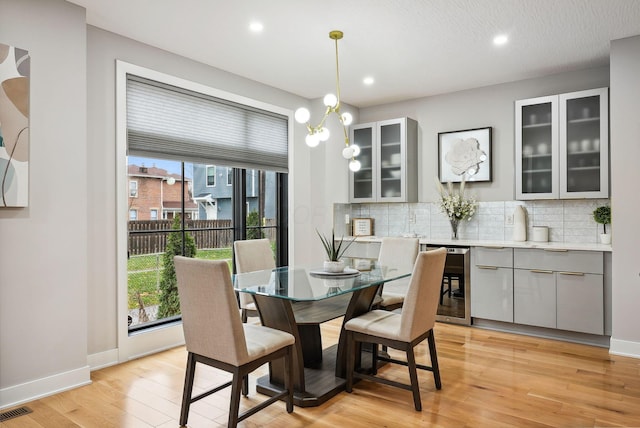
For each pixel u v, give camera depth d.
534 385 2.79
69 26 2.79
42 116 2.66
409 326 2.43
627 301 3.34
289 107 4.90
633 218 3.31
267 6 2.84
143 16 2.99
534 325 3.88
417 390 2.43
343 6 2.84
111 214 3.21
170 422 2.32
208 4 2.81
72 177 2.81
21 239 2.57
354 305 2.74
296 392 2.58
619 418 2.32
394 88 4.72
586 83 4.07
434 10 2.90
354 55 3.73
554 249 3.76
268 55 3.73
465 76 4.30
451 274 4.35
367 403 2.54
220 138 4.10
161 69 3.58
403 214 5.23
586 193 3.84
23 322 2.57
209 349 2.17
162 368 3.14
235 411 2.08
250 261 3.52
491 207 4.61
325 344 3.68
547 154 4.06
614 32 3.25
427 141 5.05
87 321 3.05
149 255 4.46
